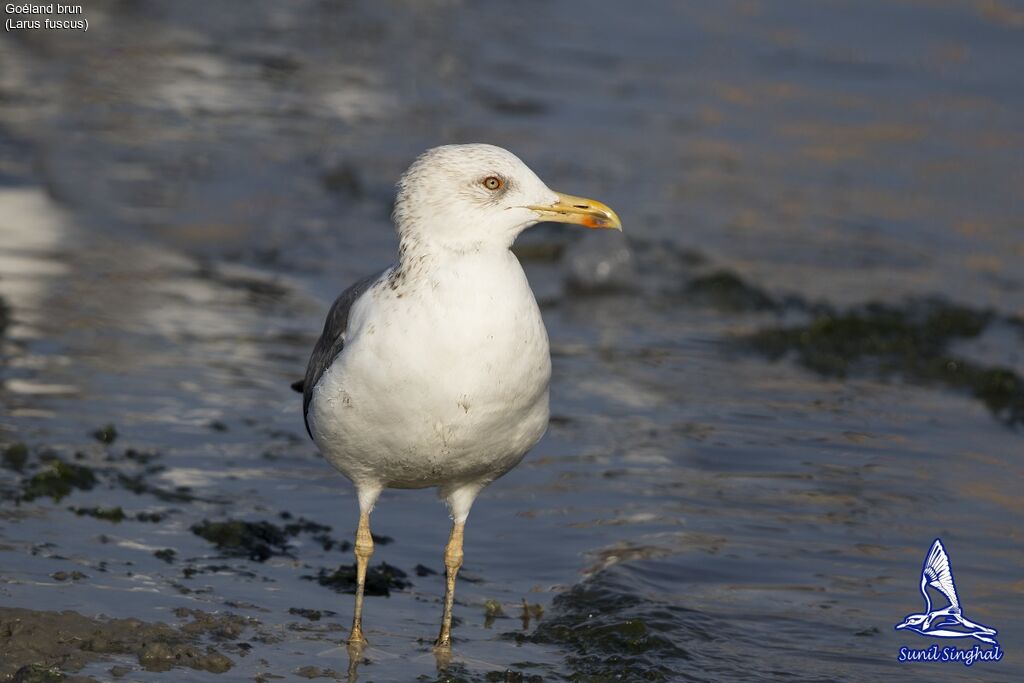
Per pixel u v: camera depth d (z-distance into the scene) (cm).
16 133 2217
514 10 3297
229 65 2709
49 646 848
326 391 894
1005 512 1190
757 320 1733
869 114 2647
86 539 1038
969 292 1848
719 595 1020
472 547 1109
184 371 1420
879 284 1866
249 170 2161
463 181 880
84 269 1708
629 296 1794
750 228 2059
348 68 2761
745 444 1332
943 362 1581
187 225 1914
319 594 999
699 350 1617
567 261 1841
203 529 1075
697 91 2764
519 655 918
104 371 1399
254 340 1530
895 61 2988
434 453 891
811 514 1175
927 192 2248
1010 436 1382
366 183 2152
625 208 2102
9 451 1176
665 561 1074
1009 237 2066
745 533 1133
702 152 2405
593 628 954
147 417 1297
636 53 3011
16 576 956
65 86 2480
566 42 3078
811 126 2567
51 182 2019
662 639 934
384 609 986
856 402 1468
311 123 2423
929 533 1141
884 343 1642
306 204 2050
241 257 1819
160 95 2492
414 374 859
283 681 842
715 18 3291
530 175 899
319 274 1780
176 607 937
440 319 857
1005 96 2773
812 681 886
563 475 1248
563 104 2639
